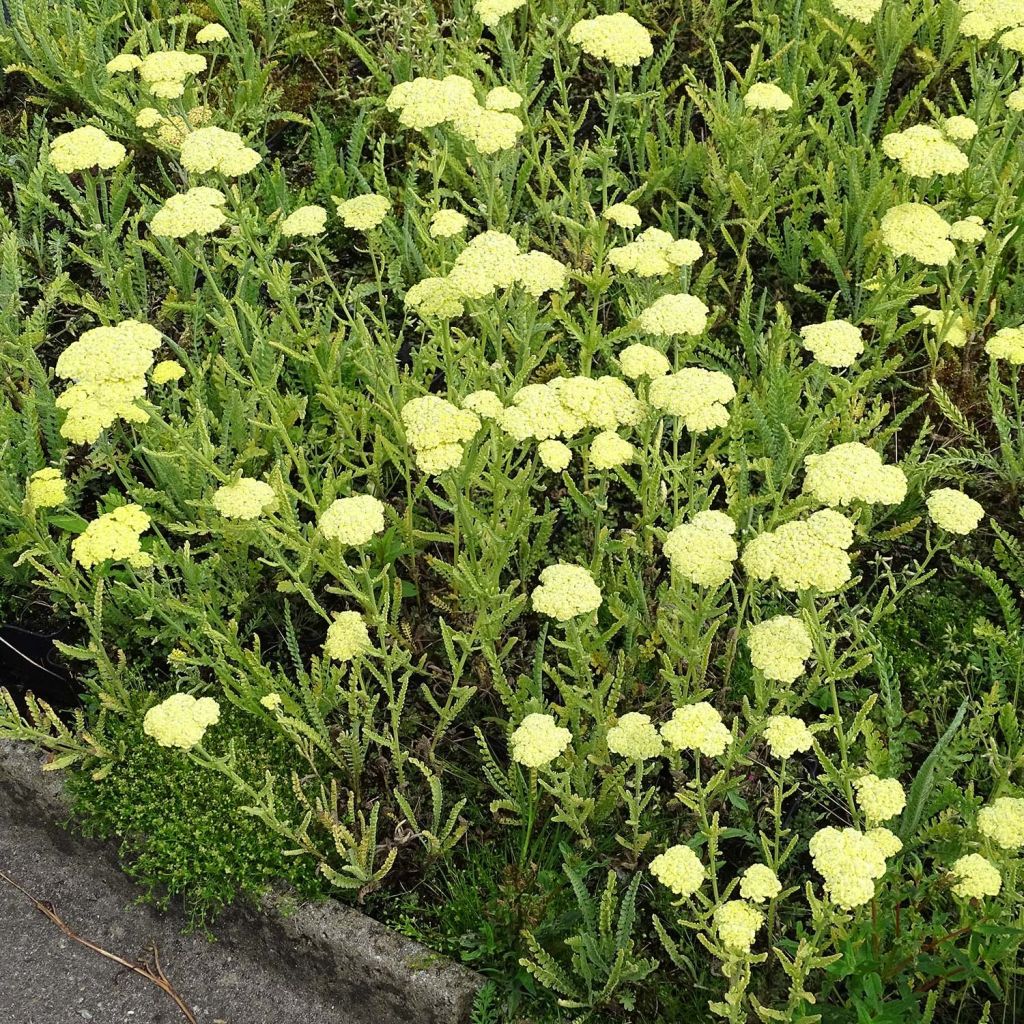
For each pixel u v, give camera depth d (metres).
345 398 3.00
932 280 3.45
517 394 2.38
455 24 4.04
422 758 2.56
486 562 2.67
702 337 3.22
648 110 3.67
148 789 2.61
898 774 2.37
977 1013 2.10
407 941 2.33
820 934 1.80
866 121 3.72
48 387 3.10
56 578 2.57
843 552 1.99
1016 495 2.96
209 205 2.85
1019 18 3.24
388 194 3.60
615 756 2.50
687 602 2.40
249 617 2.90
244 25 4.08
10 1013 2.52
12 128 4.21
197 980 2.55
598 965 2.13
